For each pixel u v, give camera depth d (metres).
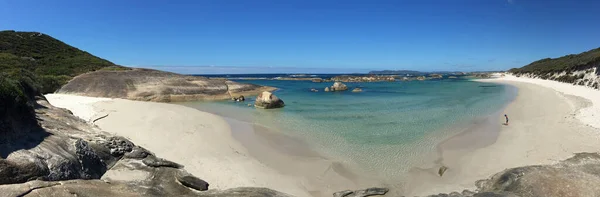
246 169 12.75
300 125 21.16
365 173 12.73
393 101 34.78
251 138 17.53
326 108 29.19
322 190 11.28
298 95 41.66
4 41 46.62
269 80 90.69
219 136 17.62
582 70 50.38
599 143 15.16
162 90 34.97
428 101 34.66
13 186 6.74
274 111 27.50
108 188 8.15
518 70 113.12
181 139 16.42
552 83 54.62
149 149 14.30
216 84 40.72
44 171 8.43
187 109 27.12
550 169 11.16
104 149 11.24
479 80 88.06
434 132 18.92
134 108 25.33
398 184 11.71
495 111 26.34
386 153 15.05
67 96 30.02
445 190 11.06
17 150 8.60
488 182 11.17
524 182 10.16
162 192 9.05
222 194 9.20
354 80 84.56
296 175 12.46
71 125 13.23
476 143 16.36
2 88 9.30
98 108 23.94
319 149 15.68
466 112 26.25
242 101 34.94
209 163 13.11
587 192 9.37
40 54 47.72
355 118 23.77
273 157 14.38
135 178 10.13
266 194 9.53
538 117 22.20
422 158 14.34
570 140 15.77
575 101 28.69
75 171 9.38
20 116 9.85
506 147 15.40
